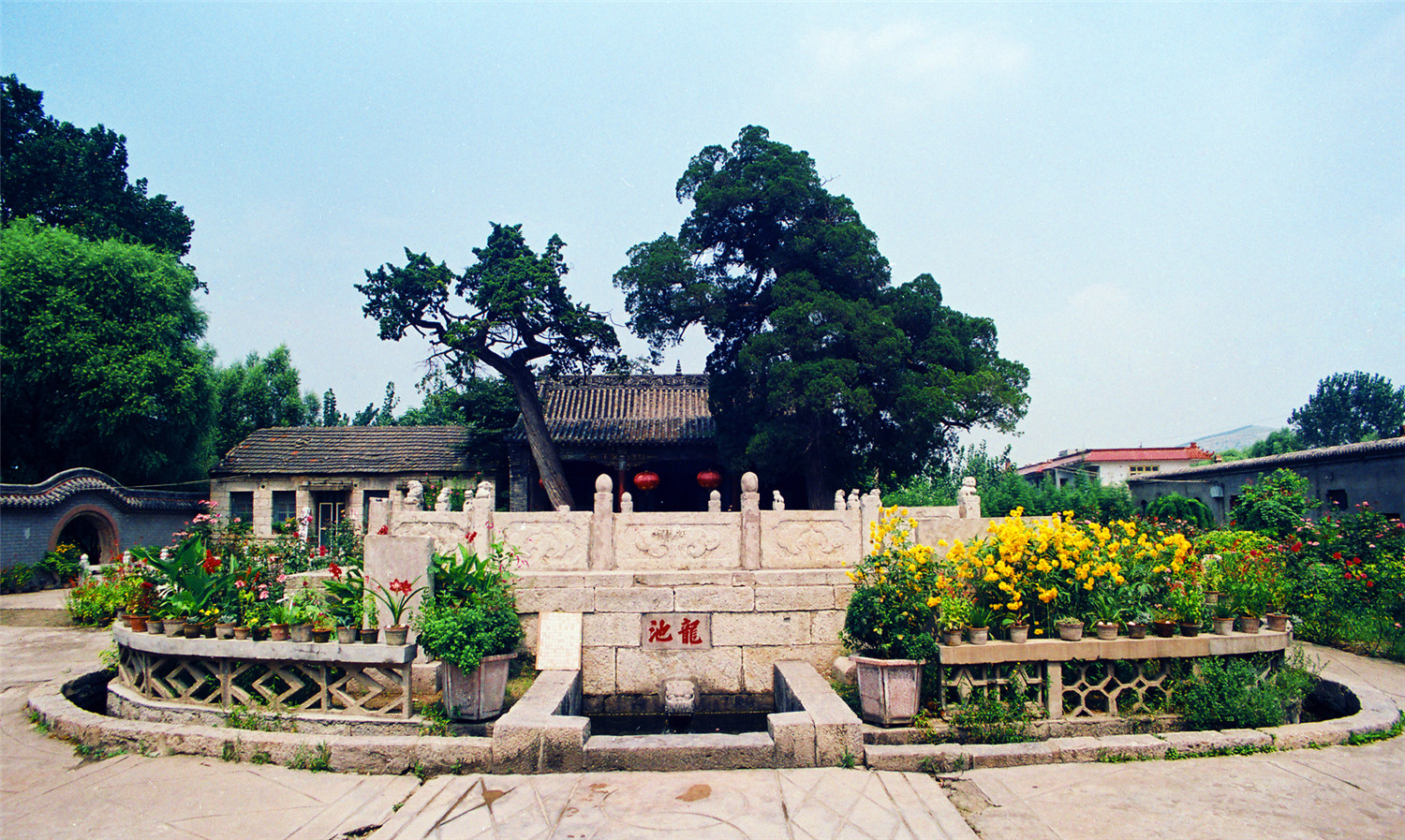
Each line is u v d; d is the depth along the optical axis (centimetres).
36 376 1992
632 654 884
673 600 890
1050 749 560
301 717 643
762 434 1844
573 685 786
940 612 657
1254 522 1387
